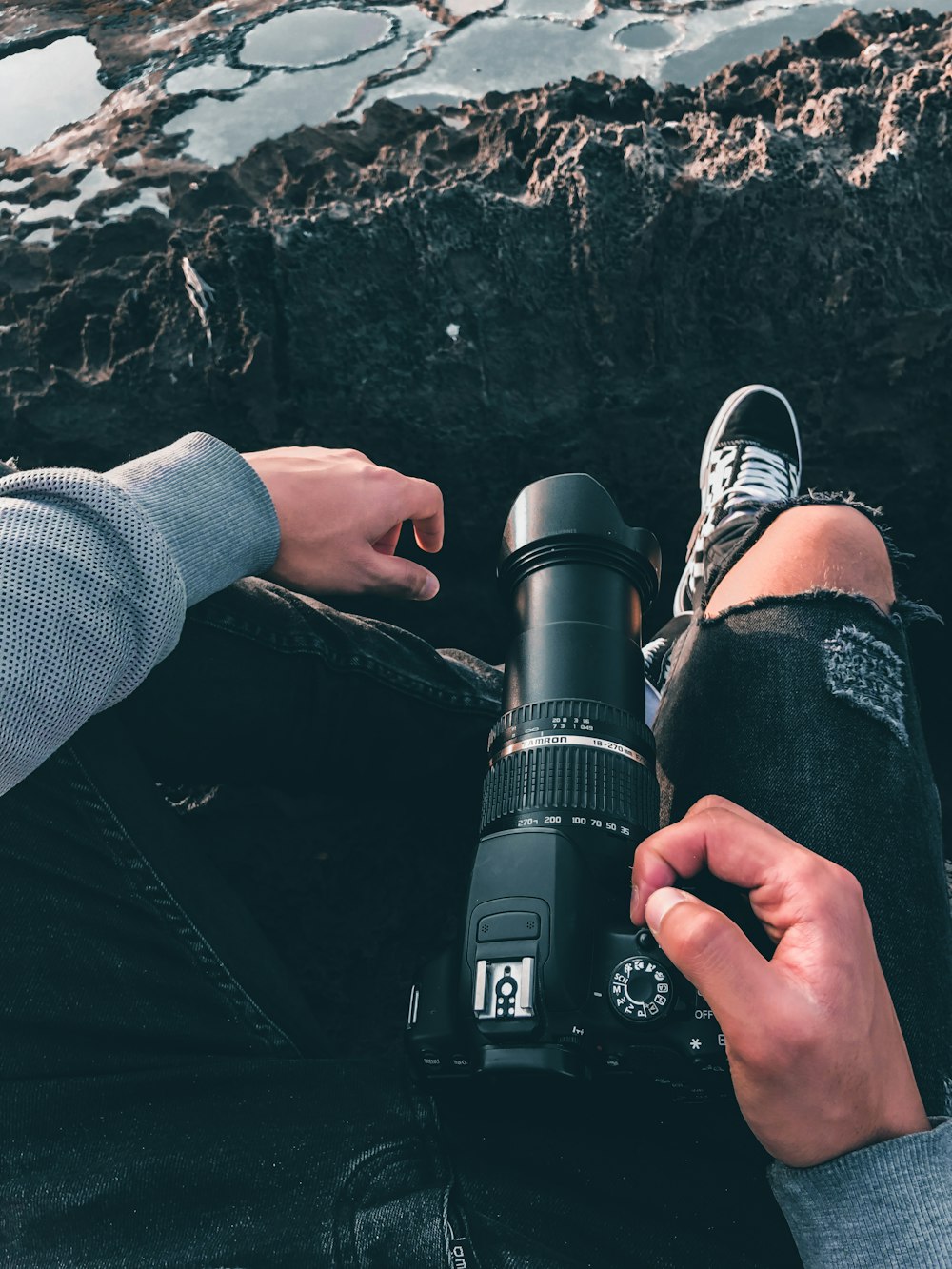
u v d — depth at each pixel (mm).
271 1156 831
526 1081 833
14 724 720
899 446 1806
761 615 1033
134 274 1916
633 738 947
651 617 1897
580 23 2424
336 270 1807
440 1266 796
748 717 1004
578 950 831
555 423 1816
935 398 1804
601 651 976
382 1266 792
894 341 1804
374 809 1556
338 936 1510
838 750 967
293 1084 871
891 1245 727
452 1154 870
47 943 844
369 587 1039
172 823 931
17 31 2631
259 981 936
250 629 1093
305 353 1790
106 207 2123
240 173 2111
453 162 2066
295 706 1121
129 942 876
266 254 1799
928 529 1817
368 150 2156
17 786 848
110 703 797
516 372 1831
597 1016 831
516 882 847
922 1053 888
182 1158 818
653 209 1808
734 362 1832
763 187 1804
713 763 1018
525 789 912
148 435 1792
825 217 1808
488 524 1830
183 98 2342
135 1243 789
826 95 1933
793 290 1822
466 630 1841
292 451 1057
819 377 1825
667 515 1842
